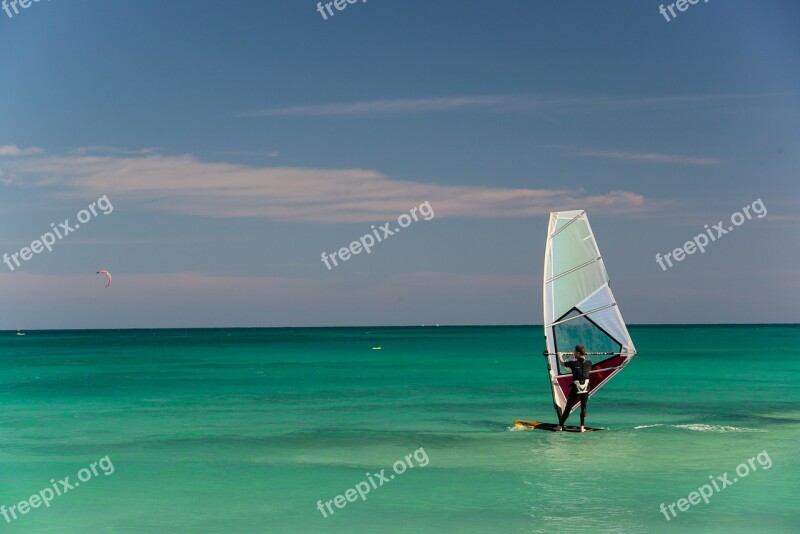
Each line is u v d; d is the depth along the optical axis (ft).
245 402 114.73
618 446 72.59
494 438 77.92
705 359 222.48
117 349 359.05
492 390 132.26
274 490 56.70
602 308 81.46
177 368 202.28
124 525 48.03
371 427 86.74
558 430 81.76
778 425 85.66
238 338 617.62
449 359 242.37
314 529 46.96
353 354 285.43
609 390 128.98
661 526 46.98
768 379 151.02
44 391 134.51
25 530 47.24
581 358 80.07
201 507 52.08
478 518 48.85
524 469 62.75
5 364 224.94
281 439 78.89
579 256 81.46
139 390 136.26
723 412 98.43
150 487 57.72
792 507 51.21
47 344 455.22
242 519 49.19
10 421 93.71
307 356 270.05
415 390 133.18
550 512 50.03
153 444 76.23
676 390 128.57
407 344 414.62
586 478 59.52
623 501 52.60
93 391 134.51
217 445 75.46
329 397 121.49
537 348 341.00
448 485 57.62
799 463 64.23
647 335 591.37
